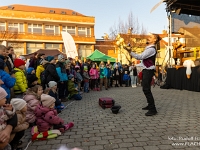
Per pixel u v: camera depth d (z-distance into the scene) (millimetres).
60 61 7328
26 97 4316
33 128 3701
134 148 2965
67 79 7465
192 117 4668
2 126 2490
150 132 3660
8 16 32500
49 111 3686
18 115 3004
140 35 32406
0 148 2441
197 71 9141
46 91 5344
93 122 4449
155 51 4906
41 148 3070
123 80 14477
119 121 4477
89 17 37719
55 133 3533
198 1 9609
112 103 6078
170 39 11508
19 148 3047
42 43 34875
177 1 9664
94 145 3123
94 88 11766
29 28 34344
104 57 19297
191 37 12125
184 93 8914
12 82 3746
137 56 4848
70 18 36438
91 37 38031
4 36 30781
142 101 7090
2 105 2566
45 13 34719
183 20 11797
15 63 4863
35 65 7461
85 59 12414
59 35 35812
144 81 4926
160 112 5234
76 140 3361
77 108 6152
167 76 11406
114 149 2943
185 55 12117
